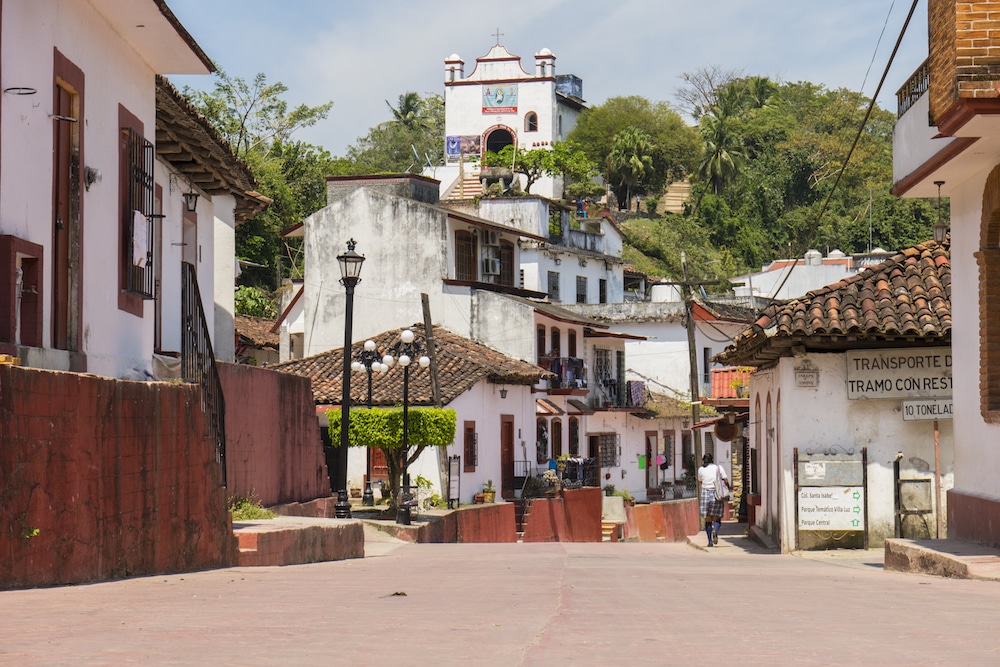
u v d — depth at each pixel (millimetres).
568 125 101188
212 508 13289
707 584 11586
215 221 25281
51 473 9172
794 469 20047
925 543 14656
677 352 57531
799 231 93250
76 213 12352
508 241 49375
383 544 23859
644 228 89188
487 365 38250
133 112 14414
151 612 7648
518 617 7777
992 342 15219
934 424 19844
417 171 101562
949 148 14492
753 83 115812
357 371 37188
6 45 10508
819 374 20109
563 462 44062
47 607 7637
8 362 9055
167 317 19266
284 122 68812
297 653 5750
